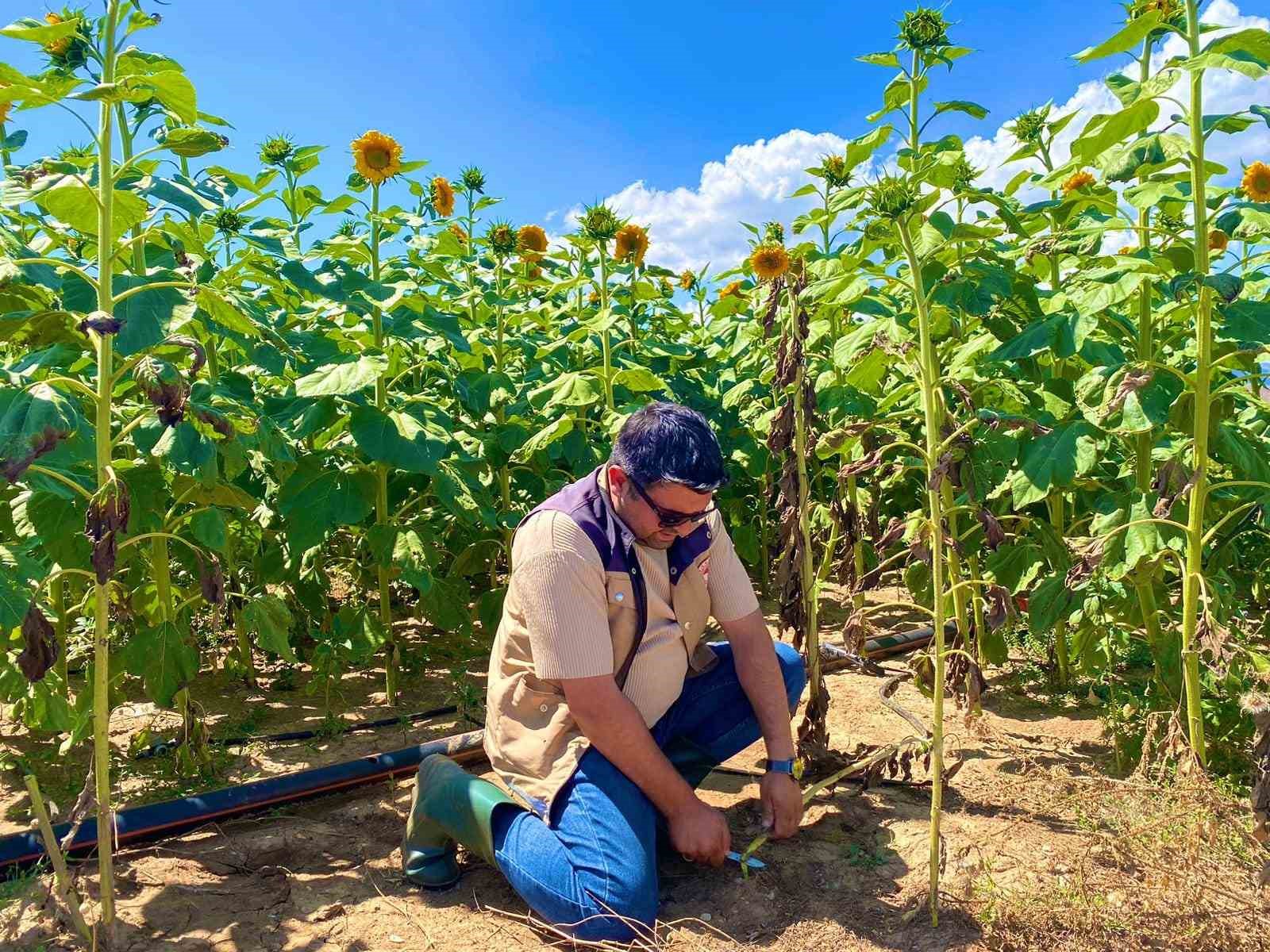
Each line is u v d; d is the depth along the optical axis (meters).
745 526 6.02
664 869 2.61
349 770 3.18
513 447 4.78
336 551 5.10
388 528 3.91
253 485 4.35
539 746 2.44
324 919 2.40
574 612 2.30
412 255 5.00
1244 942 2.10
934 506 2.36
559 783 2.37
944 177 3.63
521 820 2.37
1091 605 3.27
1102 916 2.20
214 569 2.56
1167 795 2.46
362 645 3.86
